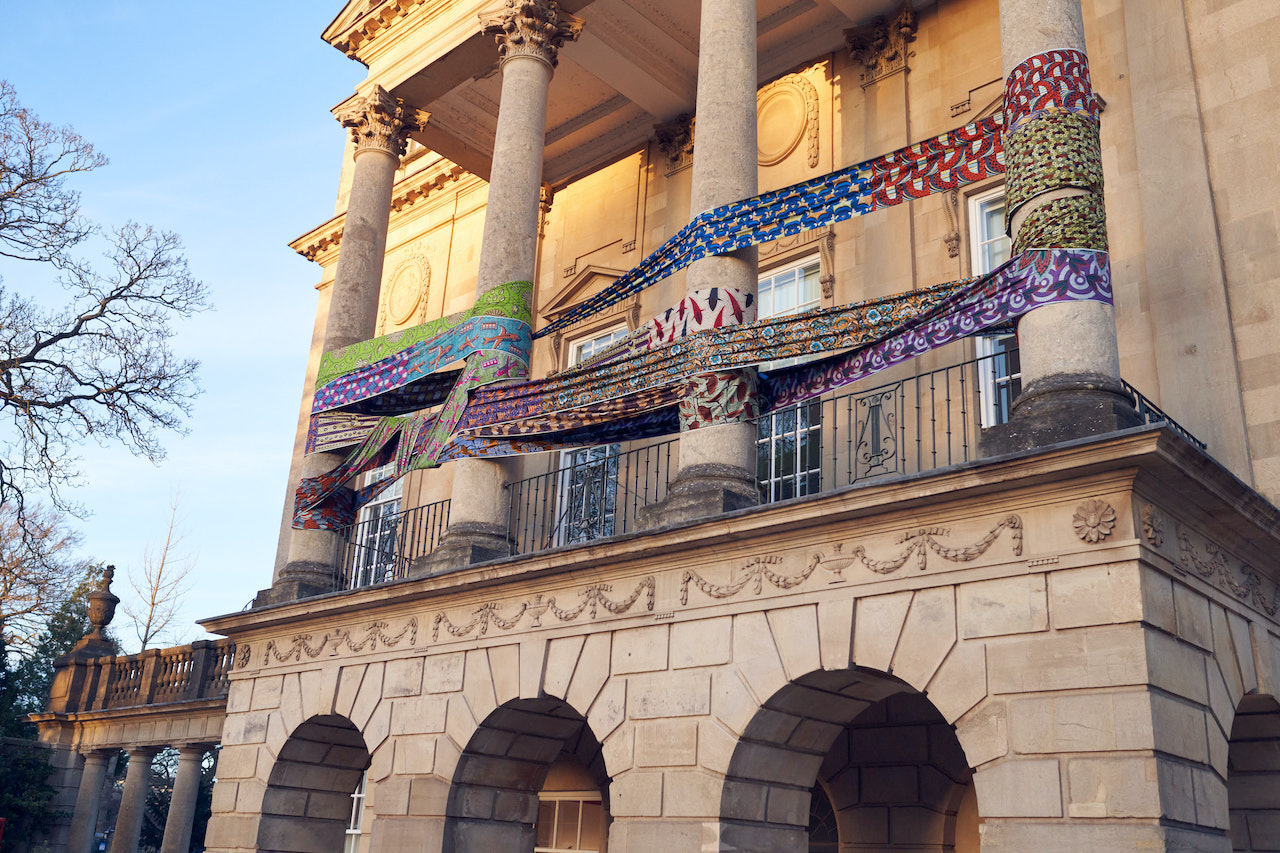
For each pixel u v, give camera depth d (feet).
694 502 33.81
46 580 97.96
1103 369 27.58
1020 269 29.35
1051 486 26.55
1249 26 36.76
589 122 59.11
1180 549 26.66
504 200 45.44
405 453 46.37
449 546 41.75
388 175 55.88
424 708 40.70
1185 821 23.70
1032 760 25.11
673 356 36.32
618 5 51.39
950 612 27.55
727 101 38.52
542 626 37.45
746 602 31.83
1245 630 28.73
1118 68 39.65
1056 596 25.82
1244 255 34.60
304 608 46.75
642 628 34.32
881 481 28.86
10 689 105.40
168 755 137.80
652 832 31.83
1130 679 24.08
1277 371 32.81
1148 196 37.09
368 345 49.34
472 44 51.83
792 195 35.55
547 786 52.80
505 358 43.11
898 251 44.42
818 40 50.78
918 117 46.14
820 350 33.30
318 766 47.98
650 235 55.21
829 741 33.09
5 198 68.13
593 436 41.19
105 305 72.28
